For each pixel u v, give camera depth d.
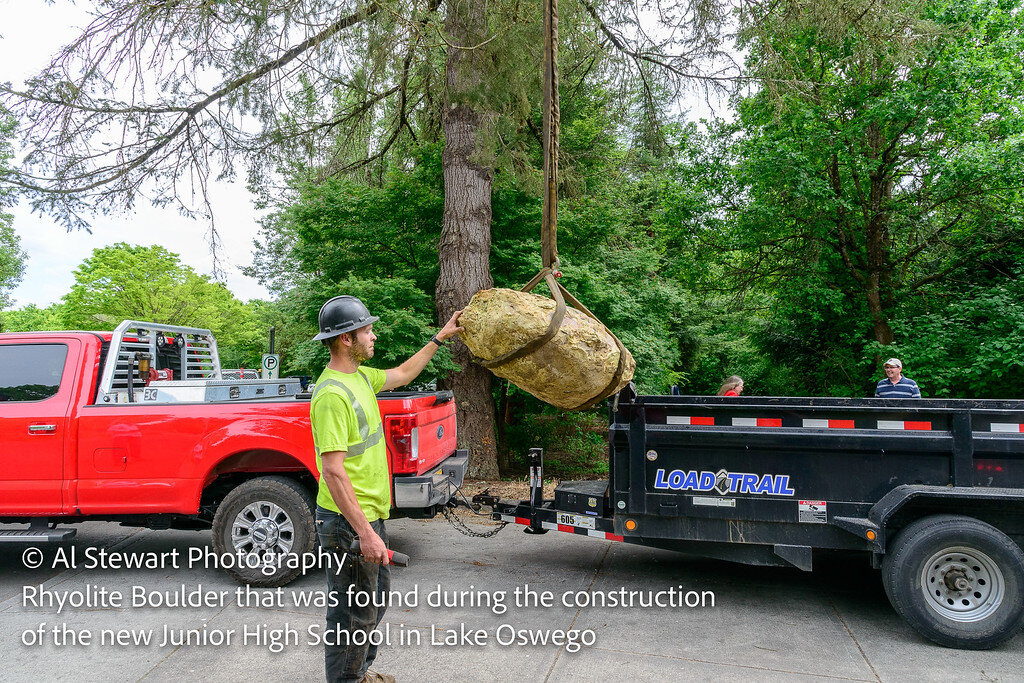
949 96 11.61
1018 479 3.76
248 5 6.30
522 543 5.90
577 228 10.30
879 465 3.92
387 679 2.99
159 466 4.75
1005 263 13.21
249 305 30.05
